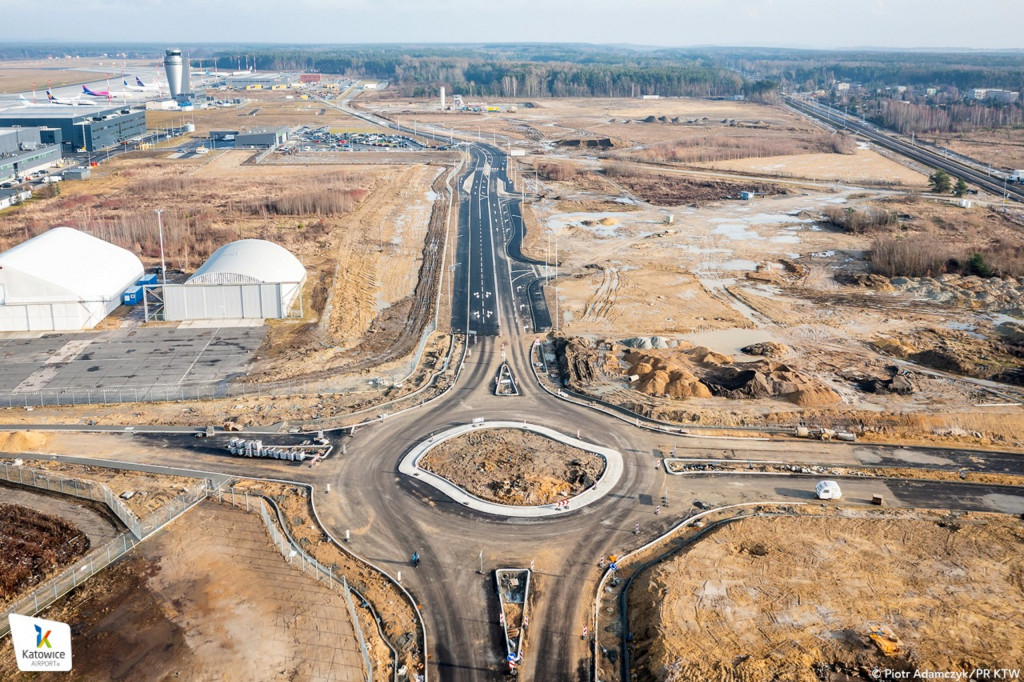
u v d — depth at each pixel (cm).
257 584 5044
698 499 6209
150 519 5709
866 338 9688
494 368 8706
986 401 7869
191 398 7794
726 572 5216
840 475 6612
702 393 7944
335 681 4275
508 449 6900
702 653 4444
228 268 9756
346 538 5588
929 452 7025
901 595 4997
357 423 7356
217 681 4238
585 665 4497
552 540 5641
